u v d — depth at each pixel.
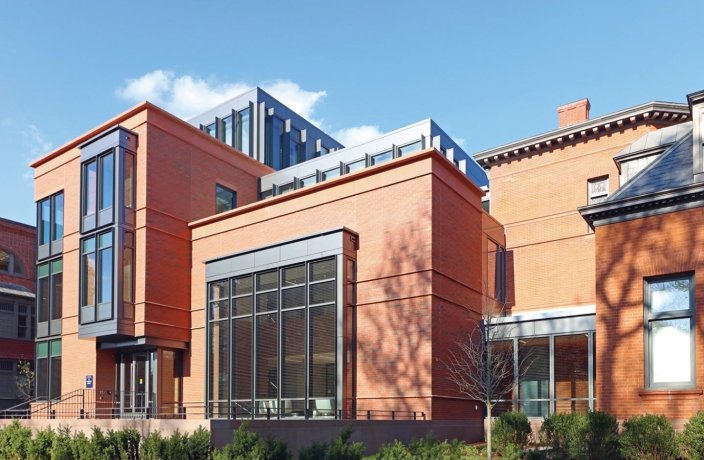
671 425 14.52
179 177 30.00
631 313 16.53
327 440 17.92
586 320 23.34
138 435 17.14
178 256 29.31
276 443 14.97
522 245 31.05
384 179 24.12
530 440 20.83
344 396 22.58
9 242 42.28
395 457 14.44
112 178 28.36
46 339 31.70
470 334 22.84
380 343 22.95
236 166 33.84
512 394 24.91
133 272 27.95
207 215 31.33
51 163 33.09
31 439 20.08
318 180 35.91
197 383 27.98
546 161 31.12
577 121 31.75
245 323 25.92
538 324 24.39
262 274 25.78
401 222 23.39
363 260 24.03
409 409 21.84
